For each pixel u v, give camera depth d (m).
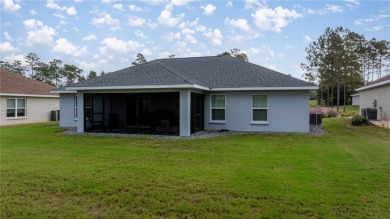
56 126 19.22
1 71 24.36
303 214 4.38
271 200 4.91
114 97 18.95
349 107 43.56
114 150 9.77
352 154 8.84
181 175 6.46
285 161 7.95
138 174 6.55
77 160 8.12
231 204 4.77
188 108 13.59
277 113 15.11
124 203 4.86
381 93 21.48
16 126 19.11
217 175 6.46
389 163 7.55
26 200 5.02
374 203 4.76
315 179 6.09
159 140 12.20
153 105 18.22
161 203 4.84
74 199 5.06
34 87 24.20
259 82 15.29
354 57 31.55
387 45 46.75
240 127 15.66
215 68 18.33
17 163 7.71
